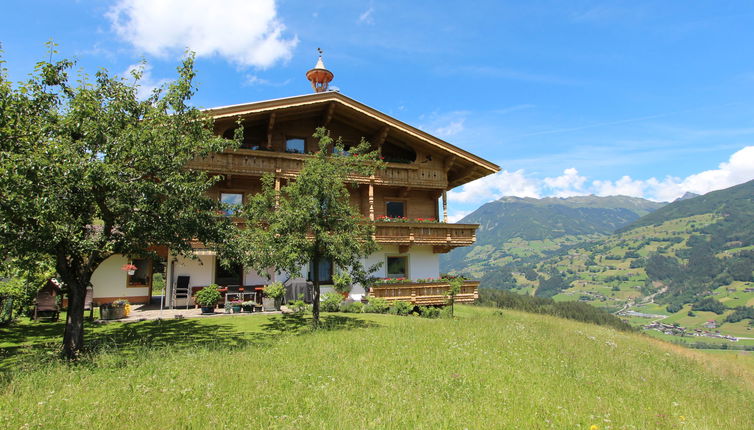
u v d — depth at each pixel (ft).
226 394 22.88
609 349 48.78
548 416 22.27
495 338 43.06
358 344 36.65
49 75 31.81
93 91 33.32
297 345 36.14
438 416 20.98
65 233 29.99
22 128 30.60
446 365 31.12
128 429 18.02
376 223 73.10
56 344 37.01
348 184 78.23
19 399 21.88
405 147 85.71
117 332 43.11
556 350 41.27
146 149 32.45
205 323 49.34
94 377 26.09
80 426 18.30
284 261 44.47
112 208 33.45
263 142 75.31
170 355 31.60
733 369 56.80
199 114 38.22
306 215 45.65
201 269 67.21
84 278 33.71
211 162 65.98
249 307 58.85
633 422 22.59
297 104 71.10
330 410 20.92
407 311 67.97
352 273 50.80
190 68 37.45
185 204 34.91
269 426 18.88
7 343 38.50
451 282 73.15
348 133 82.23
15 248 29.27
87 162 29.71
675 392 32.30
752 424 27.04
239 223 64.44
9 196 26.76
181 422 18.86
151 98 37.09
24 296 47.67
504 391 26.09
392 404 22.15
